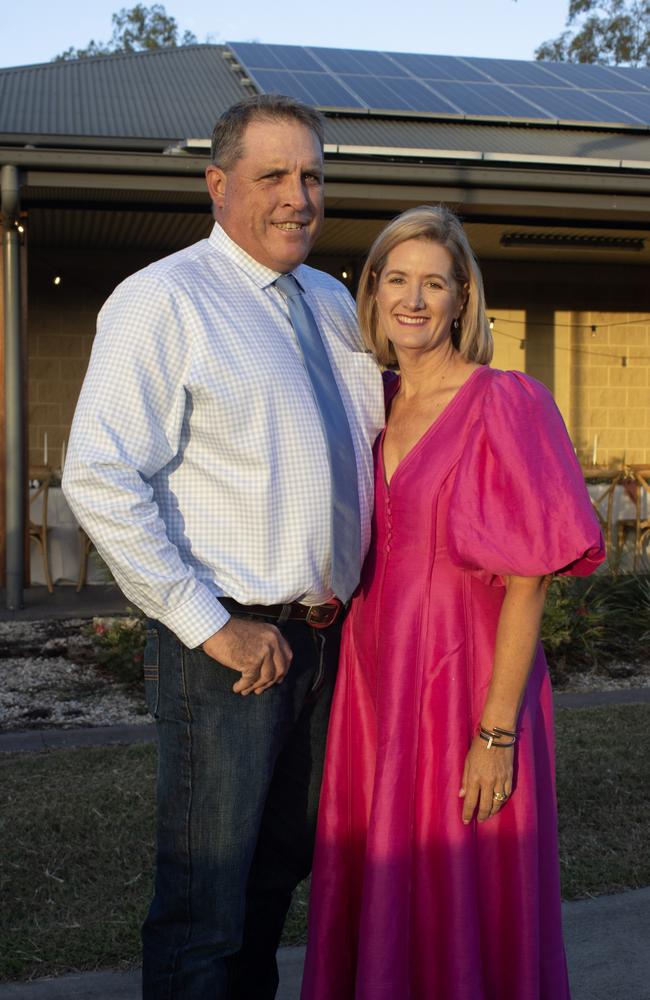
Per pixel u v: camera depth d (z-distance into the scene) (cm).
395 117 900
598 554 217
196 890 221
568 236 1005
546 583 221
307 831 245
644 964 289
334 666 239
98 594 755
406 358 238
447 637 224
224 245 227
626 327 1255
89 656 618
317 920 233
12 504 707
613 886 330
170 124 828
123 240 1048
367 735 234
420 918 223
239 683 214
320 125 227
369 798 233
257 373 215
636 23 2847
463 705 224
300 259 226
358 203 795
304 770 242
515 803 225
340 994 235
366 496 233
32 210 837
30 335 1105
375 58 1169
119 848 345
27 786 400
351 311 253
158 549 204
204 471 215
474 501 219
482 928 225
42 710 527
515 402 221
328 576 224
